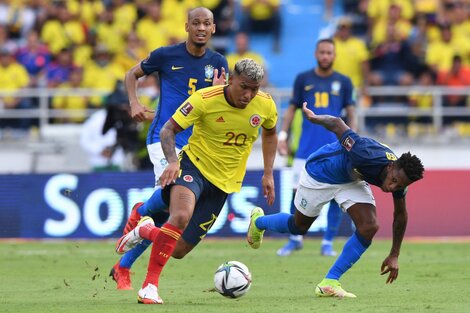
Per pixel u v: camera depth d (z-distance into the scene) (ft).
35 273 129.08
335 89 150.00
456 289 106.22
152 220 95.50
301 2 313.73
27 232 192.85
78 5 280.72
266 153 99.81
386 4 280.72
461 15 273.75
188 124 91.76
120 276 106.63
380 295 99.86
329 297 97.30
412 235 193.77
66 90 251.60
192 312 84.28
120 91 216.74
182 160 95.04
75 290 107.76
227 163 95.35
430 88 246.68
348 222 194.59
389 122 246.88
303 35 302.66
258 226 110.32
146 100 223.30
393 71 260.42
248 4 293.43
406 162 88.48
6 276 125.18
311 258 150.92
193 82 108.99
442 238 193.67
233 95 91.15
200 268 135.54
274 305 89.97
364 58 254.68
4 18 288.51
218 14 288.71
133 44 259.39
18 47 273.75
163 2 281.13
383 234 191.62
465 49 266.16
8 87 257.14
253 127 94.07
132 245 96.37
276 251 165.07
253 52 295.07
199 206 96.68
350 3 301.43
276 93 236.84
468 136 241.55
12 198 193.47
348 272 128.06
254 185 190.39
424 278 119.55
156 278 91.71
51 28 272.72
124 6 277.03
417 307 88.17
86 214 192.34
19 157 240.94
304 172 101.55
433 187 194.59
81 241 188.65
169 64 108.99
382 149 92.48
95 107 252.01
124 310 86.12
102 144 235.20
